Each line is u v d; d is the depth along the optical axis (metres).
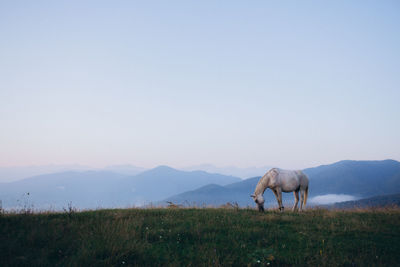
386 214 12.52
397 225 10.27
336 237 8.52
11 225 8.30
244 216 11.11
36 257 6.03
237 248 7.12
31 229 7.80
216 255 6.52
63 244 6.80
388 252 7.26
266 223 10.03
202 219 10.37
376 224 10.28
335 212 13.16
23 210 10.15
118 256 5.98
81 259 5.79
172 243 7.43
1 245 6.44
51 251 6.36
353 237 8.58
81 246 6.58
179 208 13.84
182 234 8.13
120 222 9.01
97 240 6.89
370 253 7.10
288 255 6.84
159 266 5.81
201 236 8.02
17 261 5.68
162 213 11.46
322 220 10.78
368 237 8.60
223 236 8.20
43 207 11.09
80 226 8.45
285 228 9.55
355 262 6.34
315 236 8.46
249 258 6.52
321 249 7.25
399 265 6.28
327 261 6.37
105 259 5.80
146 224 9.25
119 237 7.18
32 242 6.85
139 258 6.11
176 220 9.99
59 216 9.95
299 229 9.41
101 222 8.96
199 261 6.18
